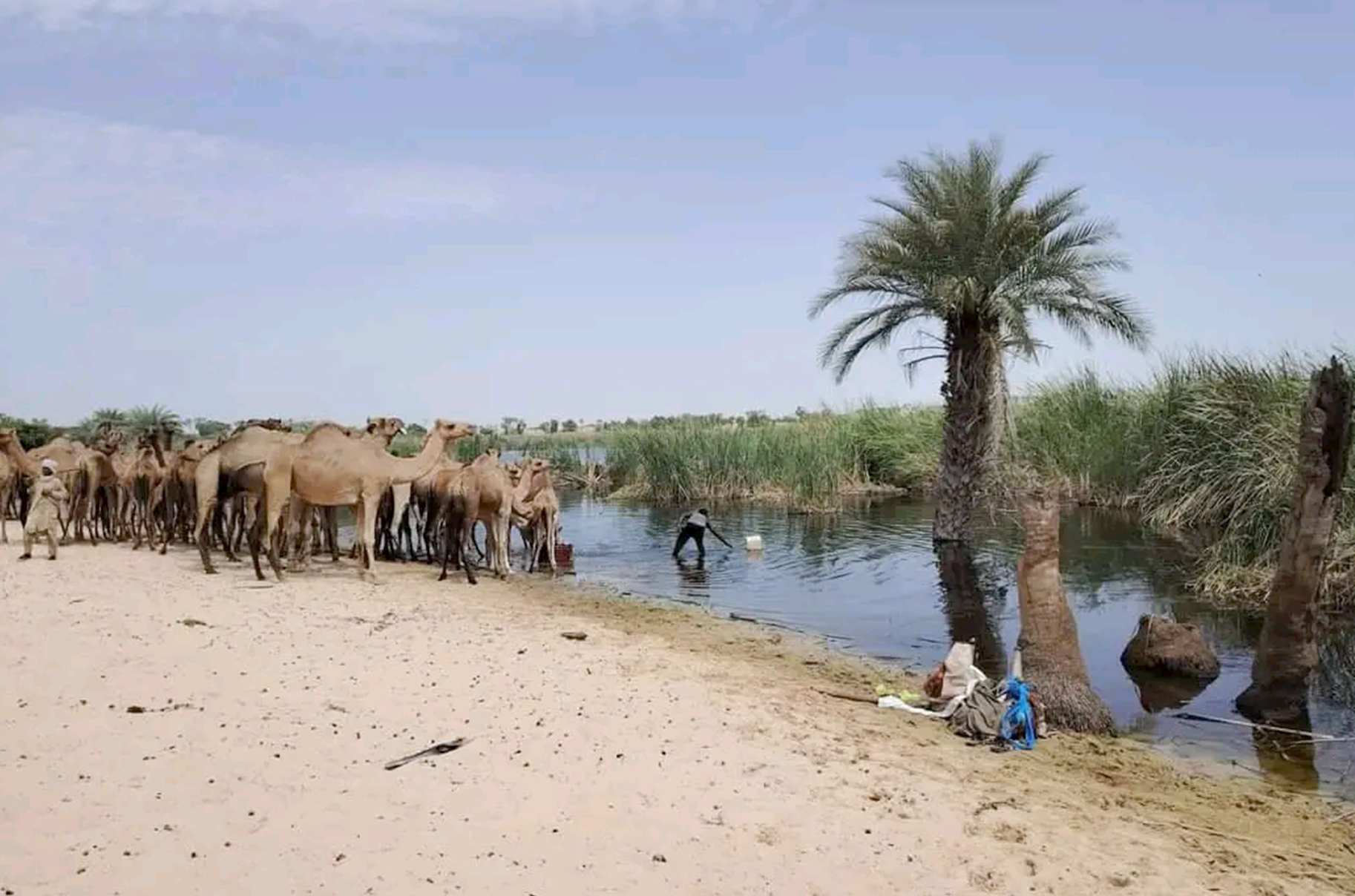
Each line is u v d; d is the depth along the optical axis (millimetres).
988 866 5992
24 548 18281
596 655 11141
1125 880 5891
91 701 8328
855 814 6699
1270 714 10281
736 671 11141
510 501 17891
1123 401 27953
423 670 9906
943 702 9984
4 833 5773
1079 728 9609
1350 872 6348
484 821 6246
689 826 6328
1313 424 10109
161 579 15172
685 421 37375
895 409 37188
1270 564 15867
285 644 10766
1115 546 20828
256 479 15742
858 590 17438
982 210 20109
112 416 39312
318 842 5832
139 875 5320
